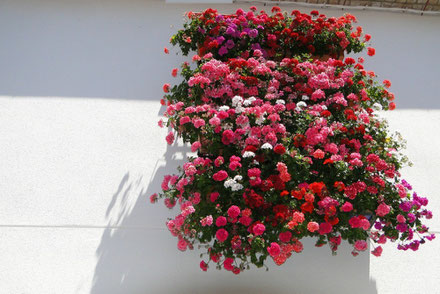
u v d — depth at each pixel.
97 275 2.44
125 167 2.87
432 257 2.57
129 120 3.10
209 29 3.07
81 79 3.30
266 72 2.69
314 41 3.11
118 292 2.39
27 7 3.78
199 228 2.24
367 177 2.32
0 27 3.60
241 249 2.16
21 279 2.41
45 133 3.01
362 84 2.82
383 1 3.91
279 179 2.23
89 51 3.48
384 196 2.31
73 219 2.64
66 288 2.39
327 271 2.49
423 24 3.89
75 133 3.02
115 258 2.50
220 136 2.45
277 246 2.06
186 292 2.40
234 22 3.04
